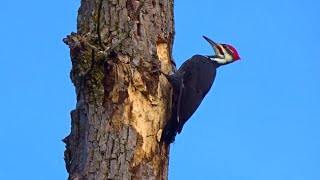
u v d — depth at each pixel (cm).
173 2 1193
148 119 1039
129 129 990
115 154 964
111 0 1074
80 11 1097
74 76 1034
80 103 1012
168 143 1066
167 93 1129
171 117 1080
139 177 980
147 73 1052
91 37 1038
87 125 990
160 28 1127
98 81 998
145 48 1074
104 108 994
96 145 970
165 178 1051
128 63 1030
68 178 990
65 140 1034
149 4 1118
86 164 958
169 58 1158
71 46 1018
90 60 1011
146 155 1023
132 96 1025
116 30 1052
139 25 1082
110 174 948
